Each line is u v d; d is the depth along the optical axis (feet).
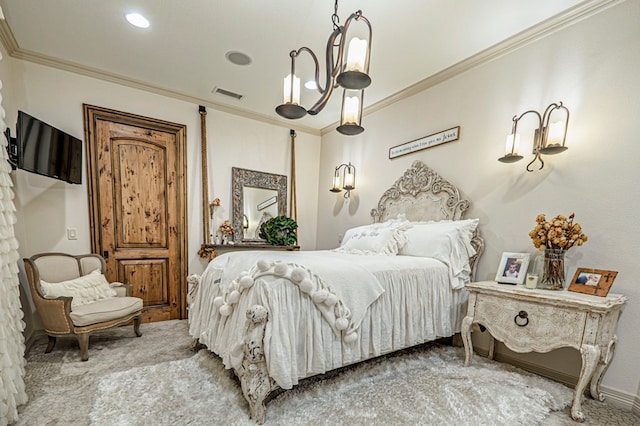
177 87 10.46
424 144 9.58
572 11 6.30
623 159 5.70
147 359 6.96
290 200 13.76
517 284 6.47
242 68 9.18
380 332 6.00
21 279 7.88
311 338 5.06
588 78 6.18
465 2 6.21
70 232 9.04
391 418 4.72
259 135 12.88
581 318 4.99
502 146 7.62
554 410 5.15
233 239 11.94
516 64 7.38
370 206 11.76
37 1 6.36
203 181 11.37
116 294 8.75
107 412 4.79
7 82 7.76
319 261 5.87
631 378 5.38
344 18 6.82
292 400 5.14
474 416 4.81
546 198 6.75
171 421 4.57
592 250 6.02
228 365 5.17
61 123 8.89
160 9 6.65
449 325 7.23
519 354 7.01
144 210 10.33
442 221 8.72
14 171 7.92
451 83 8.88
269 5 6.48
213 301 6.31
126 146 10.01
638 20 5.58
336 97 10.85
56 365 6.58
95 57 8.61
